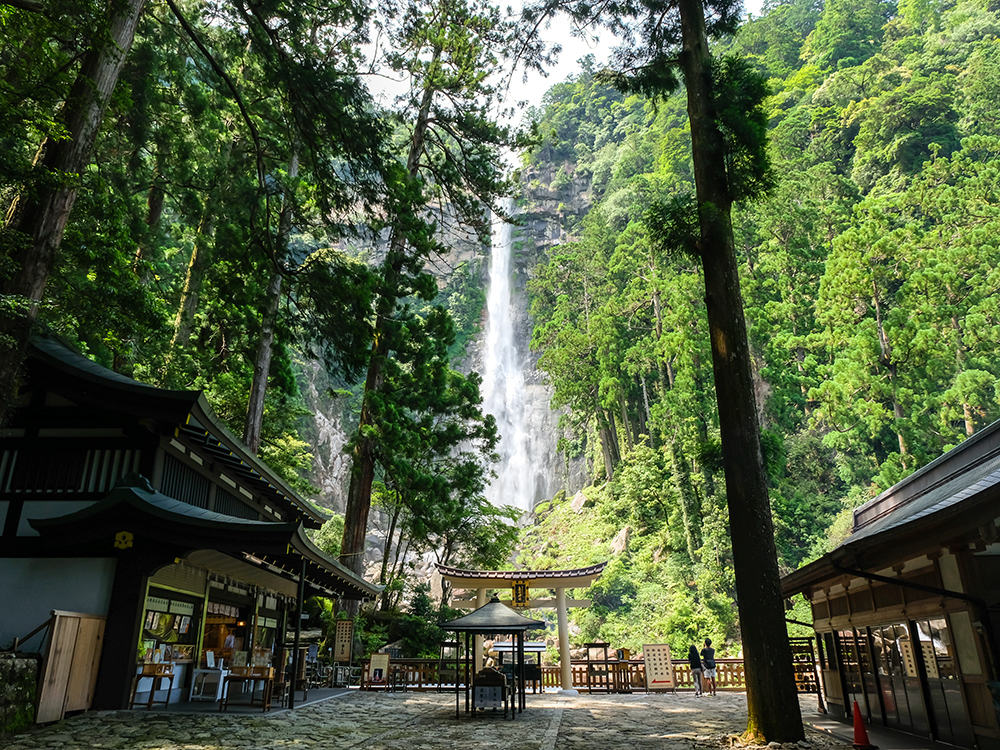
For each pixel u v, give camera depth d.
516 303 73.69
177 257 29.00
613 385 47.44
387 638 23.52
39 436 11.44
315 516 19.27
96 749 7.45
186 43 20.28
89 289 13.75
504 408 66.19
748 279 42.75
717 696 16.84
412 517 26.12
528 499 59.62
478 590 19.75
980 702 7.09
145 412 11.01
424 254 22.16
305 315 20.98
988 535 6.05
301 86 15.75
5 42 10.13
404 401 25.81
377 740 8.86
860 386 34.69
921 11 72.75
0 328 9.53
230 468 14.56
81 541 10.35
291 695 11.88
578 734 9.78
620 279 55.22
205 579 13.58
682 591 35.97
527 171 81.94
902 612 8.97
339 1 17.03
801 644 18.94
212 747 7.79
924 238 37.88
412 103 22.47
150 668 10.82
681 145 63.09
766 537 9.33
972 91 54.53
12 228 10.25
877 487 32.56
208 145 22.08
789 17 86.19
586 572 19.02
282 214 21.39
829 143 58.22
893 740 8.52
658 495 42.56
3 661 8.15
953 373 34.34
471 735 9.52
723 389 10.12
